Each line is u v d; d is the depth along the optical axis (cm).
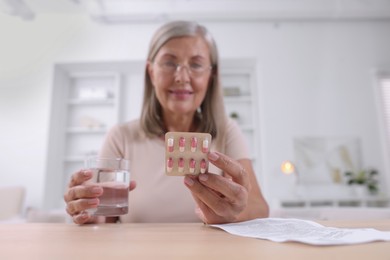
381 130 322
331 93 332
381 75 334
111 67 352
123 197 55
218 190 47
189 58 86
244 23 348
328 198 287
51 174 326
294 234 36
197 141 45
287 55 340
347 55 341
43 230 43
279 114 326
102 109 354
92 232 41
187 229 44
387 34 347
